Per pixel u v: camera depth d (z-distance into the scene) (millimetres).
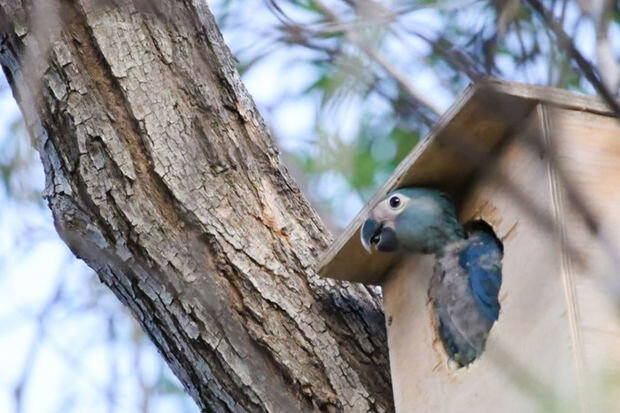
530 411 7012
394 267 8648
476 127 7633
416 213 8383
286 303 8172
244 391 7961
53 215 8148
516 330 7301
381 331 8555
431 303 8320
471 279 8195
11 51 8156
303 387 8023
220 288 8055
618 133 7371
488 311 8078
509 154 7625
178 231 8039
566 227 6984
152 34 8352
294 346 8094
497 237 7973
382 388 8281
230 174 8352
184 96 8344
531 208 5754
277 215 8438
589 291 6914
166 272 7957
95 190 8023
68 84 8094
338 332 8289
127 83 8180
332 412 8023
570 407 5809
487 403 7461
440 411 7887
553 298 7012
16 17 8062
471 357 8039
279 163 8656
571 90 7559
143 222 7992
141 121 8148
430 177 8414
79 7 8203
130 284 8094
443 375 7973
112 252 8016
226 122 8453
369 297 8711
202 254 8078
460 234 8414
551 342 6961
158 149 8133
